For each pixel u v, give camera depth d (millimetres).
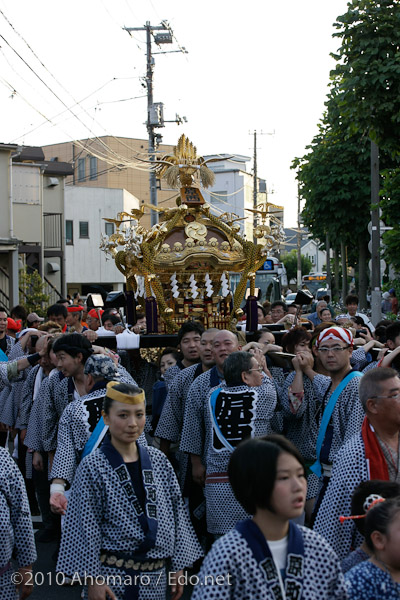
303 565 2859
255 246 8984
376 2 10891
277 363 6512
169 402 6277
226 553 2805
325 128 22000
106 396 3961
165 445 6320
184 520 4008
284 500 2846
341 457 3943
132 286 9594
